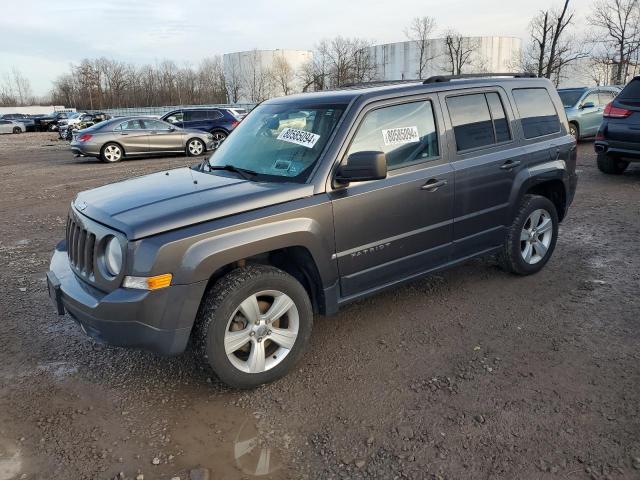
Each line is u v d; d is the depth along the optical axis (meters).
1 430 3.02
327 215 3.47
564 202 5.35
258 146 4.04
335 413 3.10
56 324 4.40
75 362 3.79
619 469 2.55
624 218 7.09
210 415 3.12
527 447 2.73
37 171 15.04
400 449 2.76
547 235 5.15
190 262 2.96
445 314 4.37
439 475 2.57
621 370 3.42
